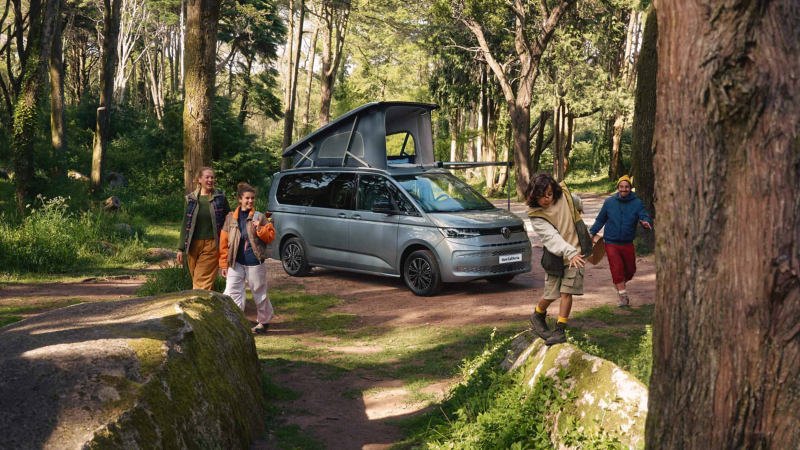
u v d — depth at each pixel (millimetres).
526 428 3760
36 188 17031
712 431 1888
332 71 32094
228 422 3729
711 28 1841
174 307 4348
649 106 13508
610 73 38094
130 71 52594
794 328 1749
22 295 9445
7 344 3637
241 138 28766
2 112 20844
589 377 3762
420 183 10180
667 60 2000
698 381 1926
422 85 51156
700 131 1895
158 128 31281
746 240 1802
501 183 40219
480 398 4465
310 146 11742
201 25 8727
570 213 4277
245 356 4766
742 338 1816
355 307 8961
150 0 45094
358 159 10812
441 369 5961
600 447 3328
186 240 7172
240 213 7270
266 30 45812
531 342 4949
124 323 3975
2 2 42438
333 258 10836
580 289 4262
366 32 42312
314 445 4184
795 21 1756
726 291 1847
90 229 14492
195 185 8867
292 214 11492
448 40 33375
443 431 4148
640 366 4633
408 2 31141
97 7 48469
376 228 10109
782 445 1778
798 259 1740
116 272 12406
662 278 2062
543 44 26422
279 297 9570
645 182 13703
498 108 42188
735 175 1823
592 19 33812
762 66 1755
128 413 2797
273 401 5035
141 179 27750
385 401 5199
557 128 38438
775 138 1752
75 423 2648
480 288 9867
